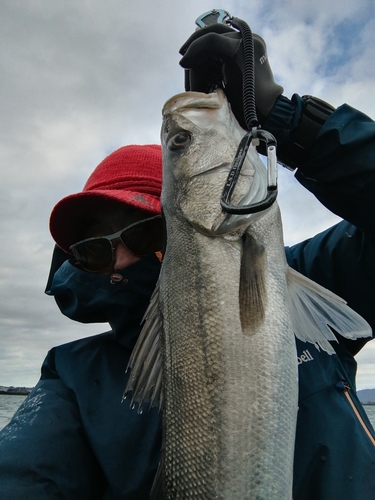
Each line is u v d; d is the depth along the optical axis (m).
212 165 0.40
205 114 0.42
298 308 0.37
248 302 0.34
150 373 0.38
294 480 0.37
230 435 0.31
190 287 0.36
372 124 0.41
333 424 0.39
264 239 0.36
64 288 0.53
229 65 0.39
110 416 0.45
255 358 0.33
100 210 0.53
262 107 0.41
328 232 0.49
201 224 0.38
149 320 0.39
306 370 0.42
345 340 0.48
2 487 0.39
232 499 0.30
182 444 0.33
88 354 0.51
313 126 0.41
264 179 0.39
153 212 0.50
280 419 0.31
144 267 0.49
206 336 0.34
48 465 0.42
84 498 0.43
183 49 0.43
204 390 0.33
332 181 0.41
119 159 0.56
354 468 0.36
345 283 0.45
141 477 0.41
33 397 0.50
